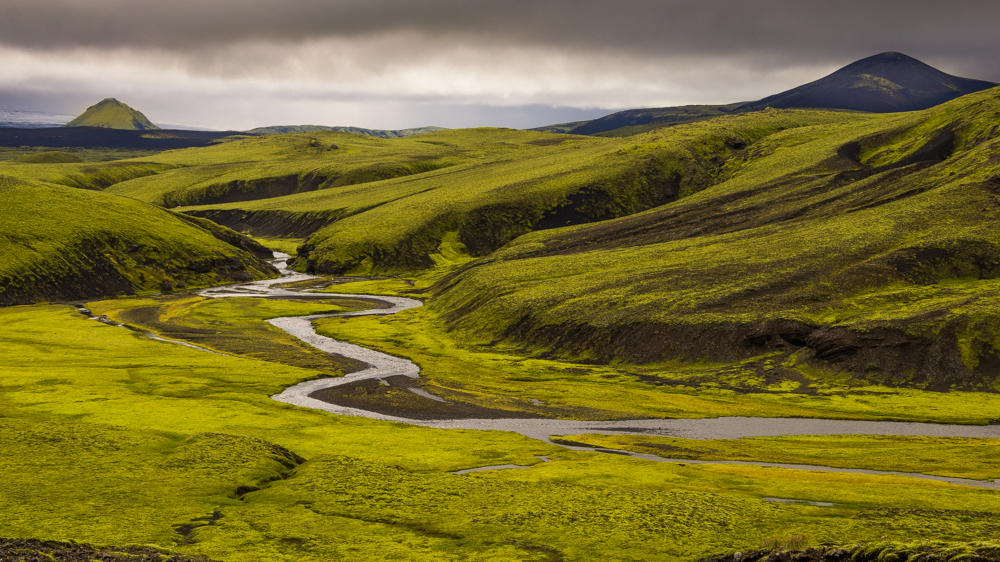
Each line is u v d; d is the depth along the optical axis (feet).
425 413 278.67
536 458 205.26
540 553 122.11
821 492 159.12
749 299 415.44
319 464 187.21
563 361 394.93
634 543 124.98
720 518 137.39
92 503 146.82
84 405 254.68
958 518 134.62
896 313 361.30
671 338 383.04
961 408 277.23
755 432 251.19
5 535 124.06
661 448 223.30
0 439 195.62
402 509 149.89
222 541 127.34
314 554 122.01
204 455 188.03
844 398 300.20
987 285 406.62
